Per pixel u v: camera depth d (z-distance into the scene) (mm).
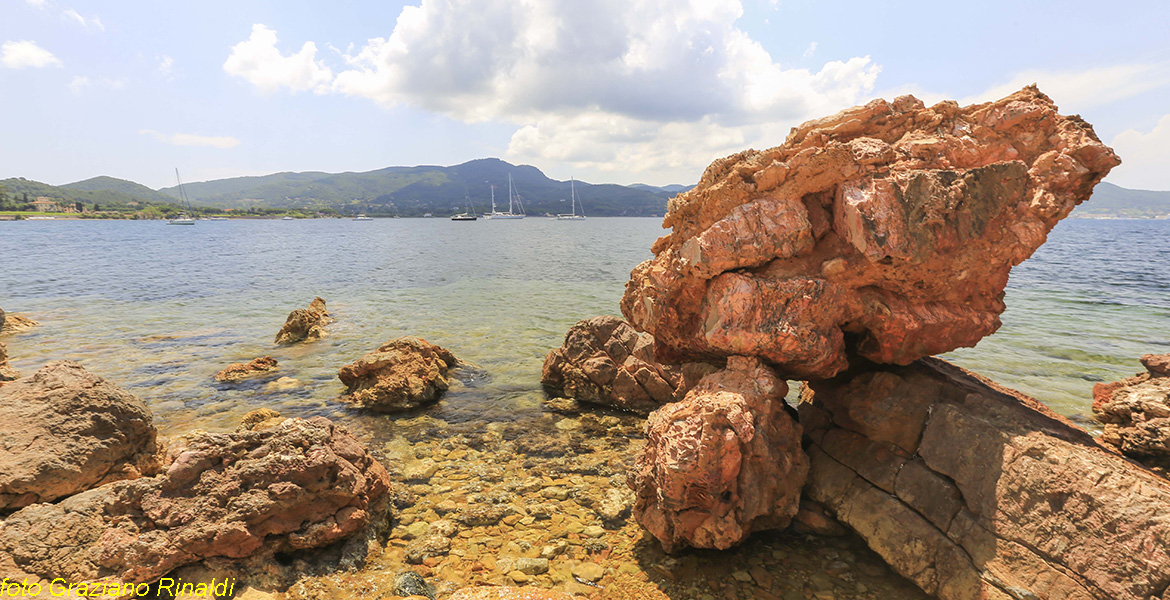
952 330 8328
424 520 8758
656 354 10609
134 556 6543
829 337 8203
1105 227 175750
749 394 7961
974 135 8141
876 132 8430
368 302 30844
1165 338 21594
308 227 189625
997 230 7734
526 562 7574
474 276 43875
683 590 6953
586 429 12766
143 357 18547
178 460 7453
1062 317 25797
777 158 8797
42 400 8367
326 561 7387
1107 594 5562
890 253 7426
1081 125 7707
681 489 7090
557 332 23078
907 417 8164
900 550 7258
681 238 9492
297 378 16359
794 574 7266
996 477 6766
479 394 15234
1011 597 6082
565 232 142625
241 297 32188
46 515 6773
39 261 53188
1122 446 8820
